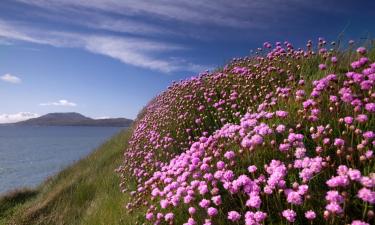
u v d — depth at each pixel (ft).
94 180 42.86
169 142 34.14
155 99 70.64
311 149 16.92
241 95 30.89
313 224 13.26
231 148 20.34
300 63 31.30
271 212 14.64
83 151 240.53
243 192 15.37
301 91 20.12
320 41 30.73
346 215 12.29
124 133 75.77
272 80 30.01
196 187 18.01
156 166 31.07
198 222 16.46
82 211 35.17
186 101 39.32
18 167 150.41
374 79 17.71
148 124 46.91
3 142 407.85
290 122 19.27
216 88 36.27
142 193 24.12
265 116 20.79
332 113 17.98
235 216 14.01
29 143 387.34
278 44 34.96
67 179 52.70
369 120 16.66
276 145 17.26
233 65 41.55
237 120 28.84
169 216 17.17
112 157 53.01
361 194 11.68
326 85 19.27
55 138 548.72
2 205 50.65
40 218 37.76
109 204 28.99
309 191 13.83
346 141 15.69
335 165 14.97
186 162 20.49
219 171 16.89
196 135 32.48
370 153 13.64
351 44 27.68
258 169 16.88
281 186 13.98
